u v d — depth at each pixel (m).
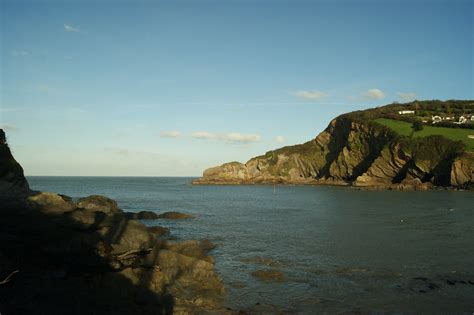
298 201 69.88
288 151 172.12
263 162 170.50
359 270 19.83
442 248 25.27
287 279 18.25
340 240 28.27
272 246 26.09
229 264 21.17
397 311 14.39
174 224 37.12
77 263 16.45
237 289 16.81
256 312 14.09
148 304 13.92
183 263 18.16
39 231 18.42
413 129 121.75
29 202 24.06
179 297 15.05
